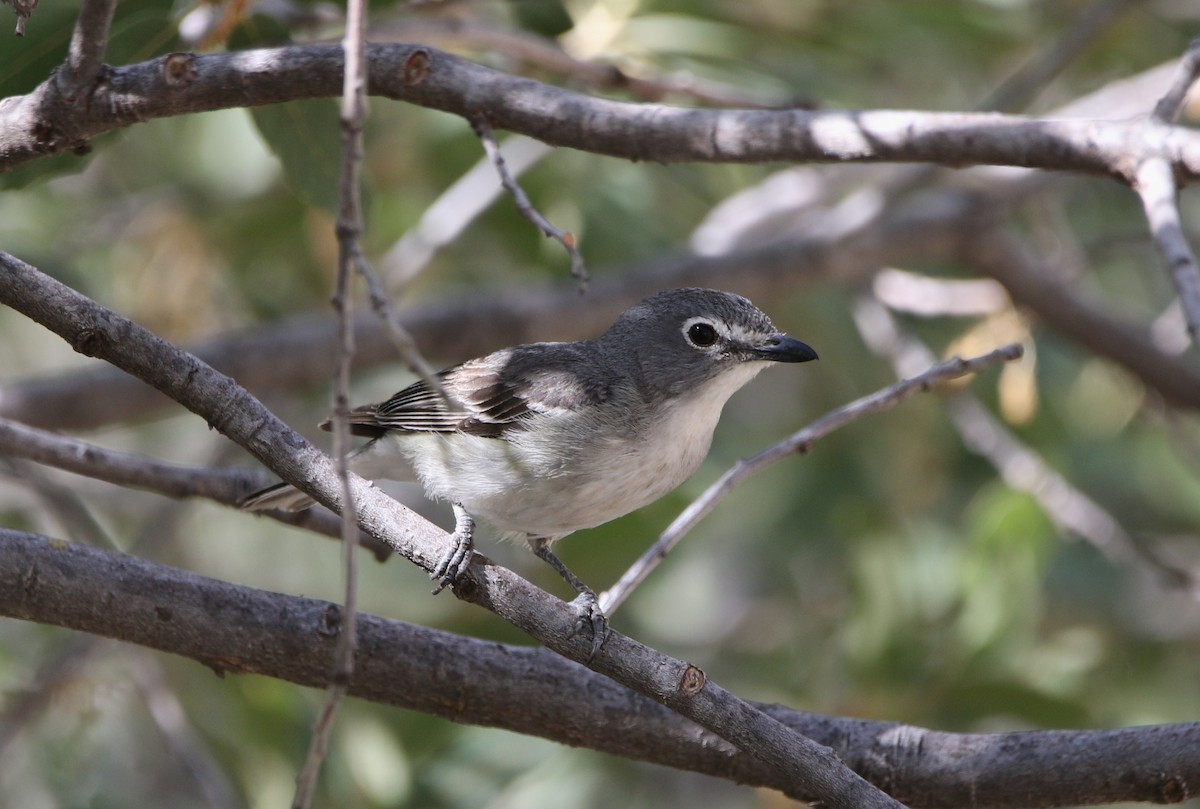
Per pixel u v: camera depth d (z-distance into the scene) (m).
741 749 6.77
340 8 10.74
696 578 17.69
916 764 8.09
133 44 9.41
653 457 9.82
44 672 11.83
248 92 7.82
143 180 15.84
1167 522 17.03
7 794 11.84
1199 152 7.62
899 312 17.28
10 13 8.95
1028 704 11.55
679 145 8.27
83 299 6.95
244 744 11.93
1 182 9.68
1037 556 11.76
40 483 12.67
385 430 10.34
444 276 16.72
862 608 12.05
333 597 16.58
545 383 9.72
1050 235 17.05
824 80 13.81
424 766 12.46
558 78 12.90
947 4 13.49
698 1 13.08
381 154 14.55
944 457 15.23
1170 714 14.65
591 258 15.57
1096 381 16.59
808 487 15.98
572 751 12.93
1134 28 15.48
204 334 15.10
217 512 16.84
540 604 7.06
